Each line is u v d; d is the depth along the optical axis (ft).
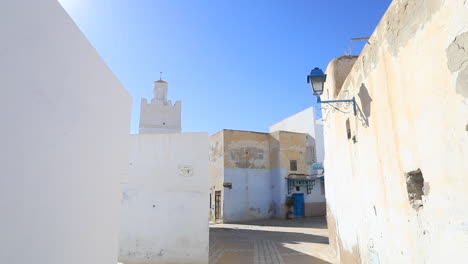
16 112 6.32
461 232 8.05
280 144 80.12
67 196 8.27
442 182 8.93
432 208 9.59
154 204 27.71
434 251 9.56
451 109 8.30
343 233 24.62
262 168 81.66
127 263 26.76
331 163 30.63
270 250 35.01
